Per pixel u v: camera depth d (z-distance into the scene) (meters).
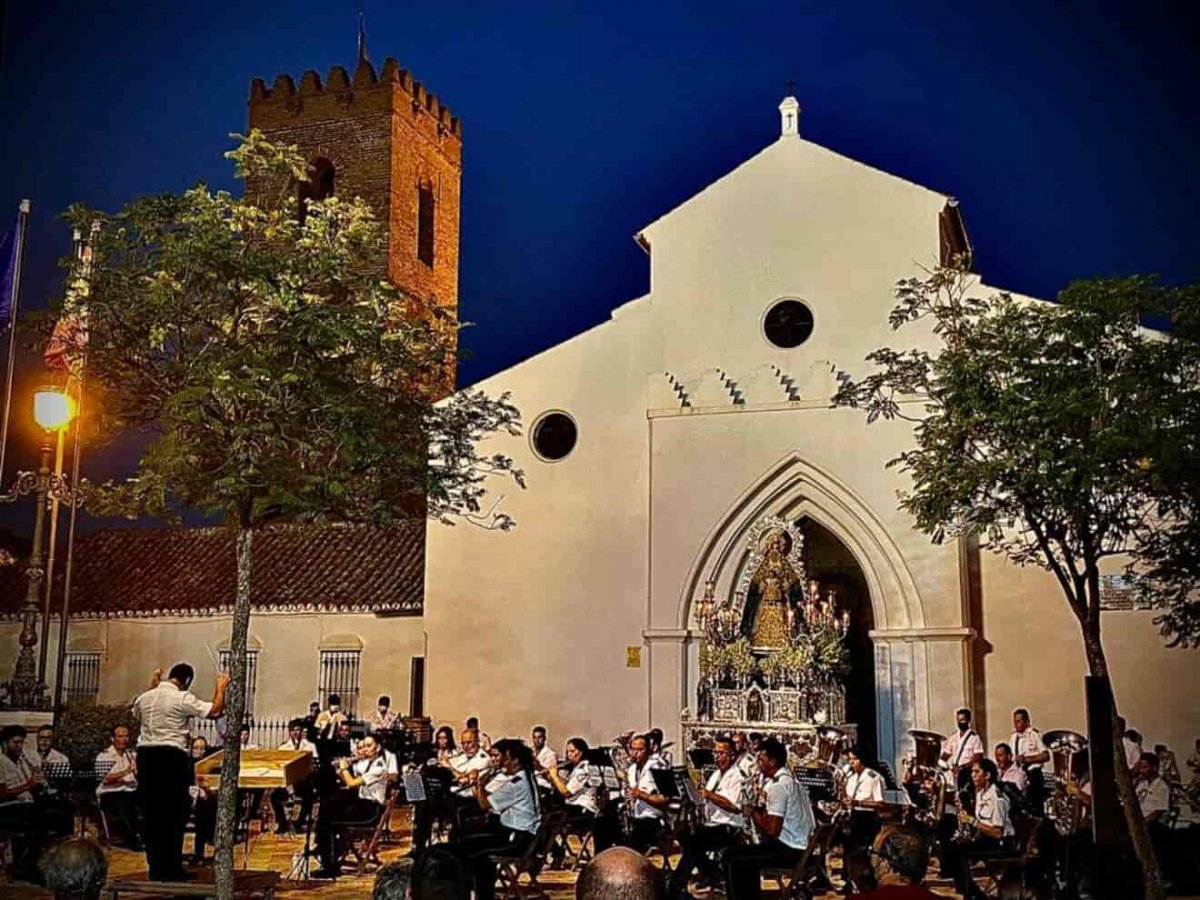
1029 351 14.06
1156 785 15.47
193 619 27.83
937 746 18.58
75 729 22.09
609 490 22.80
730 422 22.00
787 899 12.05
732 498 21.73
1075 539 14.48
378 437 13.63
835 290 22.06
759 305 22.47
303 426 12.89
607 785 17.14
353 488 13.48
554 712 22.38
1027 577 20.31
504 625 22.98
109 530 31.61
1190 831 14.77
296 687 26.59
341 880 15.55
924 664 20.17
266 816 20.58
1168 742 19.09
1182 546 14.23
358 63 38.50
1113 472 13.48
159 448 12.48
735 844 12.66
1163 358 13.55
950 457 14.43
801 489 21.48
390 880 5.84
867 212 22.17
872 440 21.14
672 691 21.48
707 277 22.89
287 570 28.17
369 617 26.42
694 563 21.73
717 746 14.15
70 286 13.20
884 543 20.73
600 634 22.38
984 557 20.66
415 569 27.00
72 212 13.16
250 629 27.23
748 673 20.64
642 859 4.98
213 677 27.44
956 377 14.30
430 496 15.38
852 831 14.02
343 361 13.38
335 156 38.19
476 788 15.38
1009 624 20.31
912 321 21.47
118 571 29.81
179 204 13.30
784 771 12.48
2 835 14.43
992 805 13.75
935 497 14.44
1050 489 13.55
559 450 23.34
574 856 17.56
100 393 13.90
